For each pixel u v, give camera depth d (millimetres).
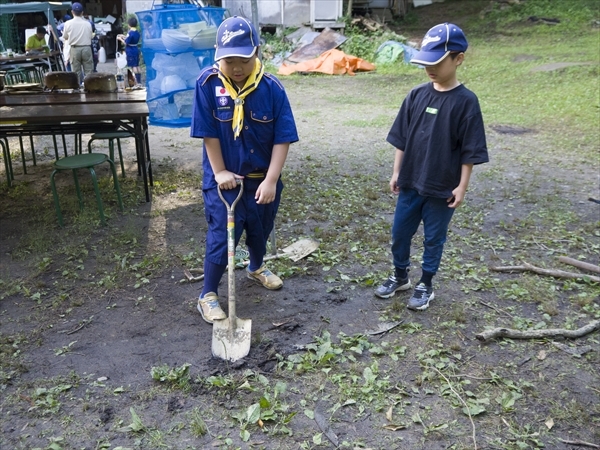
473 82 13445
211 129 3391
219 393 2992
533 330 3529
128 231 5078
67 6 15500
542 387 3064
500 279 4312
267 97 3393
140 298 3988
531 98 11398
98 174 7078
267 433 2730
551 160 7625
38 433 2734
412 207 3637
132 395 2988
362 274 4355
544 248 4867
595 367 3236
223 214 3525
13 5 14688
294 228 5266
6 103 5949
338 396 2982
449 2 24859
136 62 13883
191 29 4969
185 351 3379
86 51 13070
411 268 4457
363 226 5305
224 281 4191
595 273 4363
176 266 4504
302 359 3252
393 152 8102
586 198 6156
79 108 5691
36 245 4836
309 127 9797
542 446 2641
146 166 6297
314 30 18922
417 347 3406
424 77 15328
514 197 6180
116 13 24328
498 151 8109
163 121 5293
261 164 3518
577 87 11750
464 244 4949
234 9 19141
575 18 20125
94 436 2717
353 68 16734
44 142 8836
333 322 3678
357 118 10531
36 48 14547
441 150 3389
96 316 3785
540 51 16266
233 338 3363
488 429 2760
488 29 20578
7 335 3562
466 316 3760
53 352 3381
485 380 3111
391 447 2645
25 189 6469
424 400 2959
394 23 22625
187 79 5137
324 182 6691
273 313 3779
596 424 2793
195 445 2654
